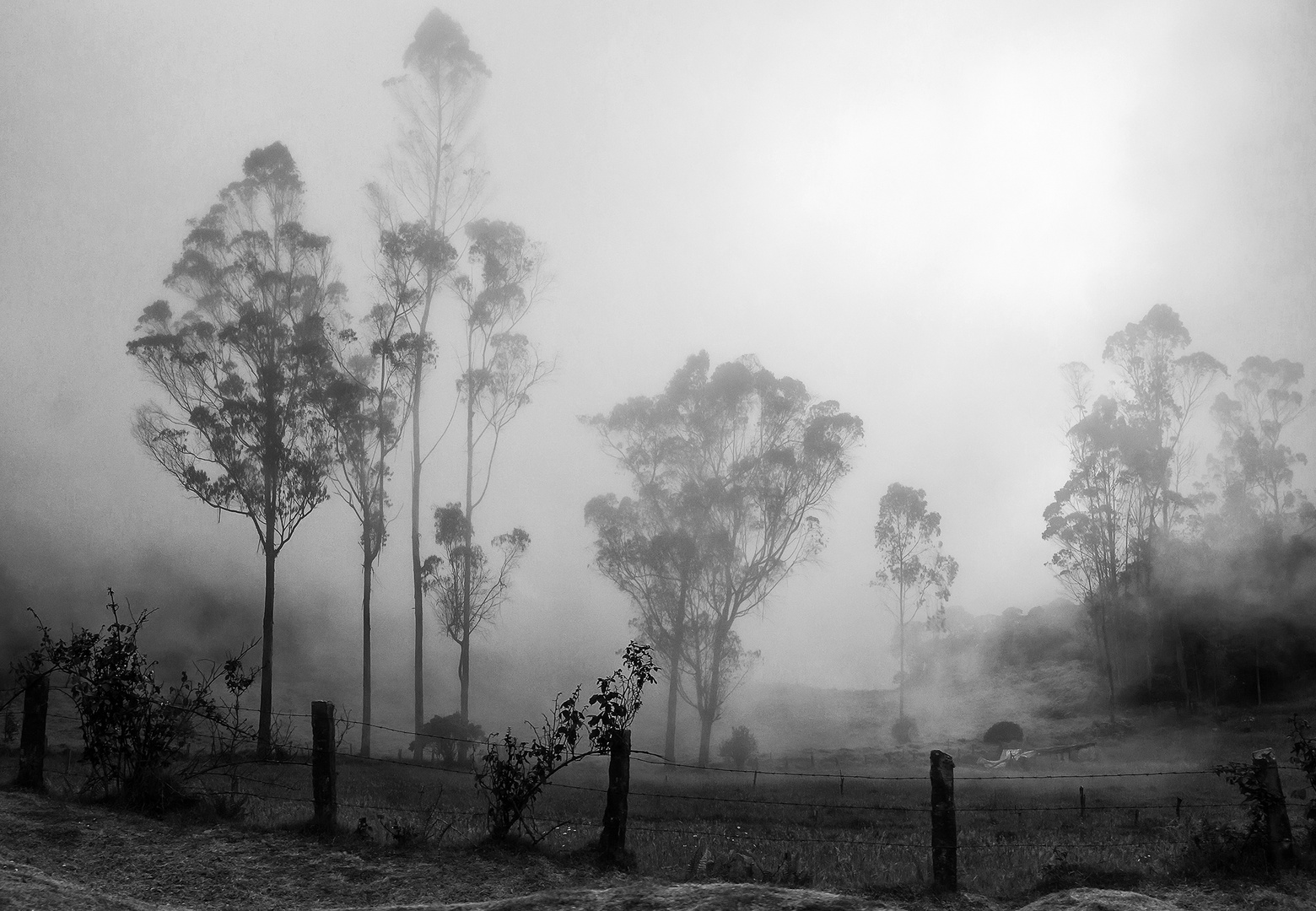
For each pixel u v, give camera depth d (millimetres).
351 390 45500
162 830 11391
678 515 58781
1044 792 31812
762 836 15852
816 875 11172
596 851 11484
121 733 12711
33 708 13133
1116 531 75062
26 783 12883
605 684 11992
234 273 48062
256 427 43406
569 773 38938
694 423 61719
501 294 53875
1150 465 74188
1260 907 10180
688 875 11016
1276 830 11539
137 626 13328
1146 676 73250
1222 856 11539
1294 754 13164
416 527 48594
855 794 31500
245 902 9414
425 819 12672
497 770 12016
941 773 10906
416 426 50156
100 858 10234
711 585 56500
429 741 44469
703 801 24438
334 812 11867
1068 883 10953
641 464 61562
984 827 19609
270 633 39500
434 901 9664
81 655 12992
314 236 49094
